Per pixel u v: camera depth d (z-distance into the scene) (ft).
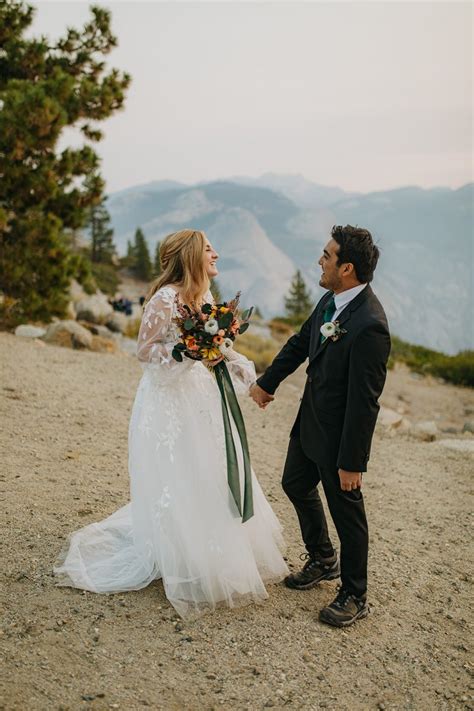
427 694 10.36
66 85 40.96
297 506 12.82
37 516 15.01
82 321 51.78
